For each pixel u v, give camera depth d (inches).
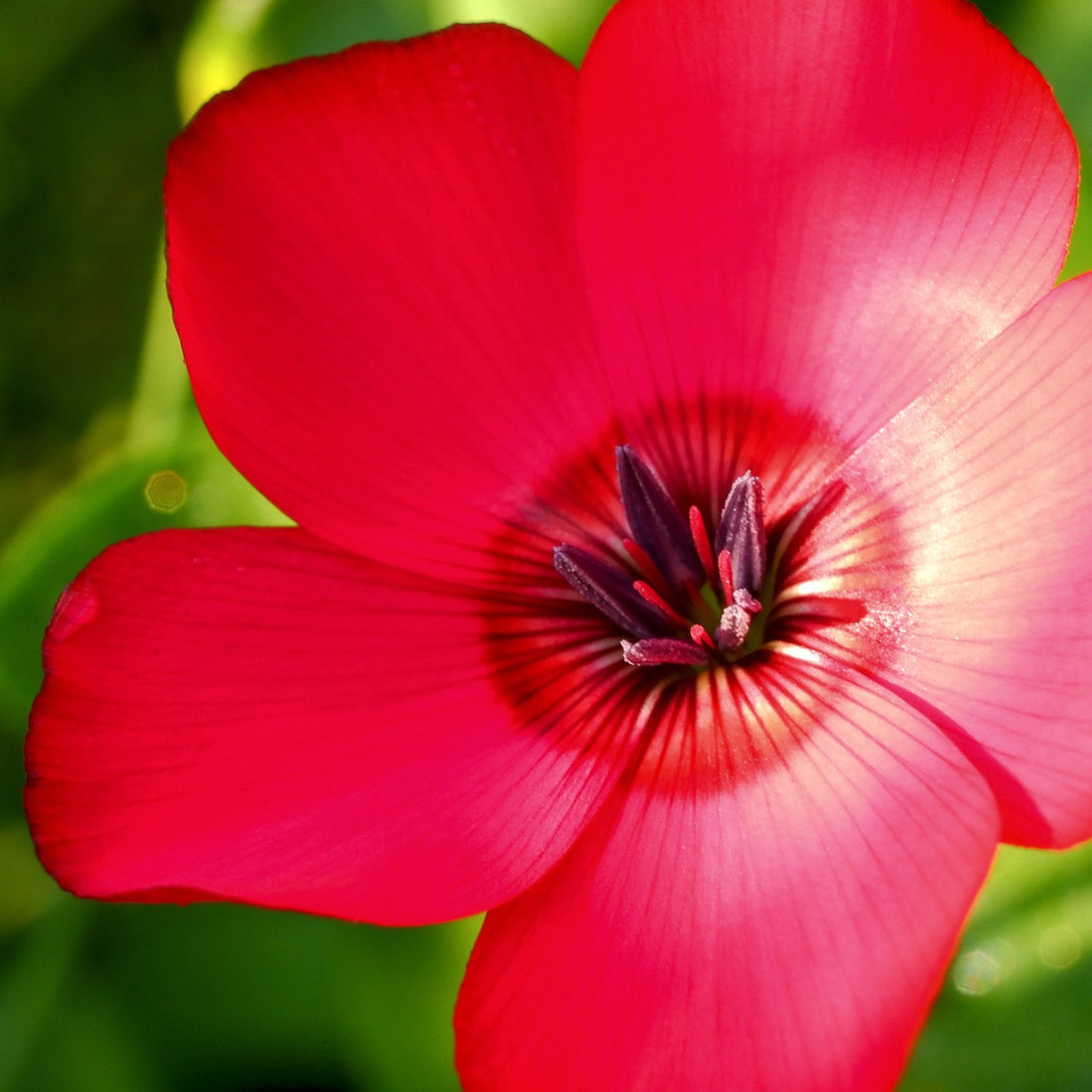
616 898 4.1
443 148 4.2
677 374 4.3
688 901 4.1
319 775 4.2
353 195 4.2
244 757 4.1
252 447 4.2
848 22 4.1
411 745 4.2
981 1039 4.7
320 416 4.2
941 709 4.1
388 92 4.2
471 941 4.7
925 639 4.1
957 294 4.2
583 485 4.4
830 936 4.0
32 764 4.1
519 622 4.3
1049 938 4.8
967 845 3.9
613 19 4.1
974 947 4.8
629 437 4.4
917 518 4.2
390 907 4.0
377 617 4.2
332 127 4.2
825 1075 3.9
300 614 4.2
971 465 4.1
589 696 4.3
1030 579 4.0
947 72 4.1
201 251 4.1
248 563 4.2
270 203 4.2
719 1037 4.0
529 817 4.2
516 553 4.3
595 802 4.2
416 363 4.3
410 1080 4.7
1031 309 4.1
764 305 4.3
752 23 4.1
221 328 4.2
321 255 4.2
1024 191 4.1
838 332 4.3
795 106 4.2
